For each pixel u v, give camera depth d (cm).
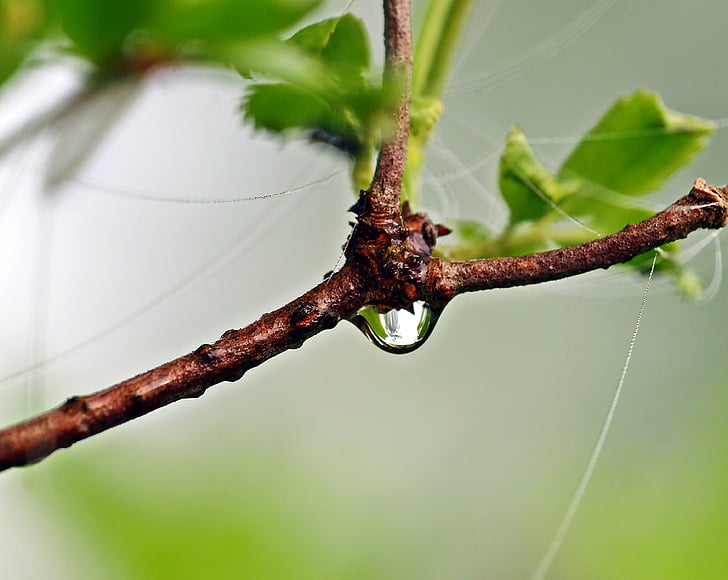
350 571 26
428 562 27
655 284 25
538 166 24
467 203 26
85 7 21
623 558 26
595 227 24
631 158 24
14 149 21
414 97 24
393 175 23
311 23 22
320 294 22
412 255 23
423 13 24
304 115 23
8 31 21
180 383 22
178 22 21
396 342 23
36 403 25
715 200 23
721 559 26
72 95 21
